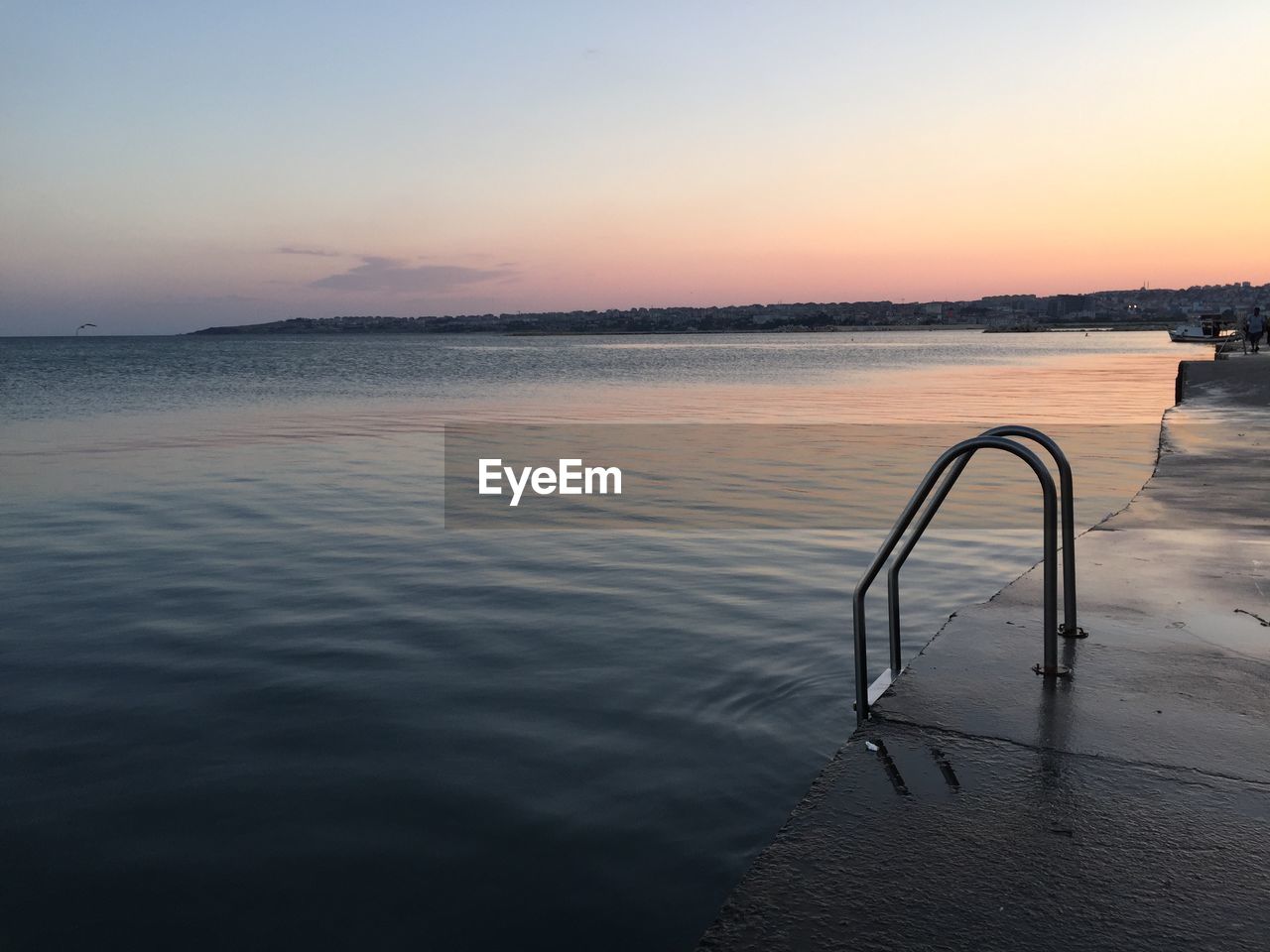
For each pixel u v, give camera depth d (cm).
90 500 1221
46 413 2733
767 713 502
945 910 243
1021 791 302
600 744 466
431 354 11075
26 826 392
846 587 767
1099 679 391
